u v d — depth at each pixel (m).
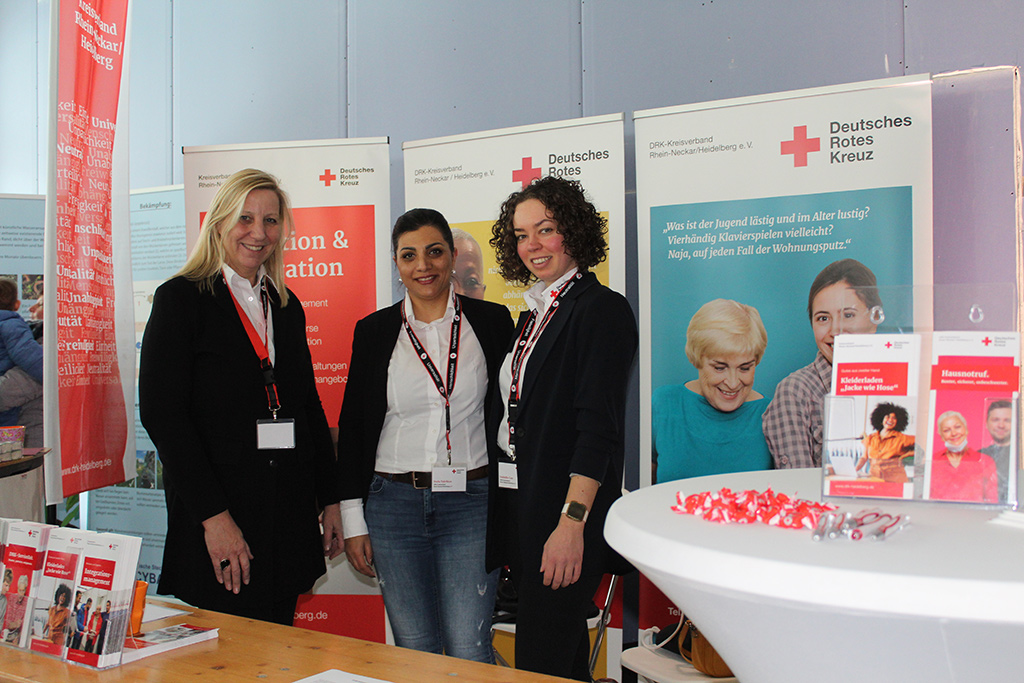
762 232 2.41
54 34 2.31
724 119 2.46
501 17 3.25
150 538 3.56
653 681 2.02
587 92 3.10
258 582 1.96
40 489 2.14
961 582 0.60
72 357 2.43
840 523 0.76
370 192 2.93
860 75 2.70
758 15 2.83
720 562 0.70
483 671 1.14
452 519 2.01
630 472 2.84
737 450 2.44
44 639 1.24
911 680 0.68
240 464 1.97
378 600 2.91
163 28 3.94
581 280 1.76
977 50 2.55
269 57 3.71
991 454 0.92
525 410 1.72
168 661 1.19
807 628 0.68
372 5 3.49
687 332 2.50
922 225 2.25
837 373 0.99
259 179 2.12
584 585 1.62
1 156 4.52
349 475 2.12
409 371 2.07
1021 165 2.46
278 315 2.15
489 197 2.73
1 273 3.49
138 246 3.65
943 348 0.95
